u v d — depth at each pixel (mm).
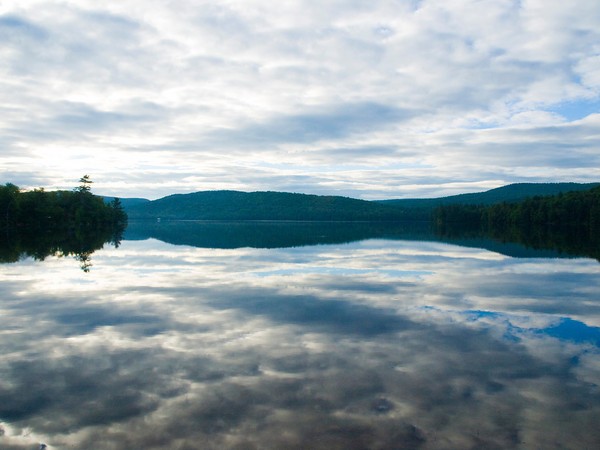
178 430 7766
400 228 116250
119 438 7508
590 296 19969
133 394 9188
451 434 7699
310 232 89500
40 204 92000
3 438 7496
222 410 8492
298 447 7262
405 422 8086
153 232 89000
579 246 50312
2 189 85938
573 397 9195
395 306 17766
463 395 9242
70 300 18625
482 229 107625
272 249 45750
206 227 123375
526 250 44781
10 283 23016
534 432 7793
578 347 12500
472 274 26875
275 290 21234
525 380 10070
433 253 41312
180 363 11008
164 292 20609
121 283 23172
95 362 11062
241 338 13195
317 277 25484
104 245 51219
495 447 7312
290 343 12719
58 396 9102
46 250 43500
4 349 12094
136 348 12188
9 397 9047
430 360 11344
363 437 7574
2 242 54906
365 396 9148
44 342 12734
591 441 7512
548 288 21969
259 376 10180
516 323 15172
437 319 15672
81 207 103250
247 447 7246
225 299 19000
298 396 9125
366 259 35625
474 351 12094
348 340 13062
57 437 7535
